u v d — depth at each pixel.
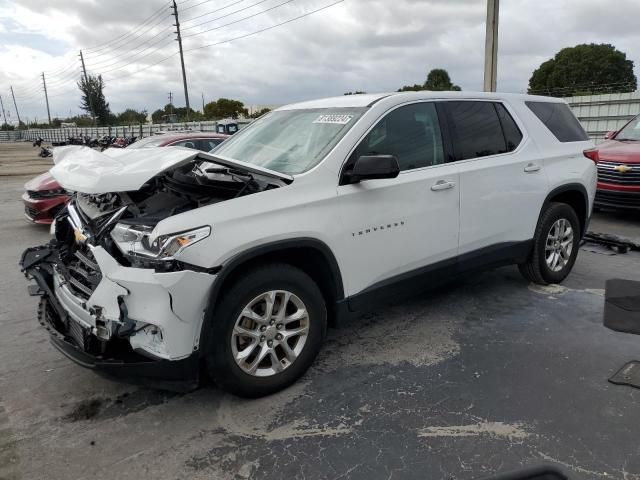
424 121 3.86
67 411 3.09
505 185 4.26
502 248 4.39
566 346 3.77
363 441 2.73
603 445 2.65
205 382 3.23
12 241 7.74
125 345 2.87
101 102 75.56
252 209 2.93
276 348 3.21
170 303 2.65
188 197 3.20
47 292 3.41
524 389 3.20
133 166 2.85
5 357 3.80
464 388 3.23
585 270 5.54
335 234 3.24
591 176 5.07
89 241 2.98
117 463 2.61
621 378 3.30
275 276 3.02
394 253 3.60
